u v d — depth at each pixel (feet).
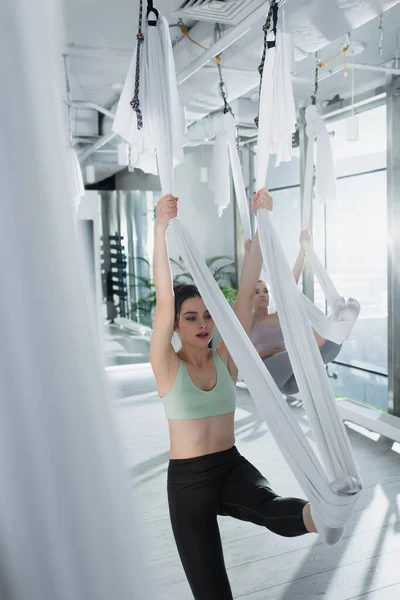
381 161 15.98
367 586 7.88
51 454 2.74
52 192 2.74
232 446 6.43
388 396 15.31
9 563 2.75
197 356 6.51
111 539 2.80
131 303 23.84
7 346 2.71
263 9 8.80
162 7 11.60
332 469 5.19
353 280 17.34
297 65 15.85
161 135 6.15
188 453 6.13
